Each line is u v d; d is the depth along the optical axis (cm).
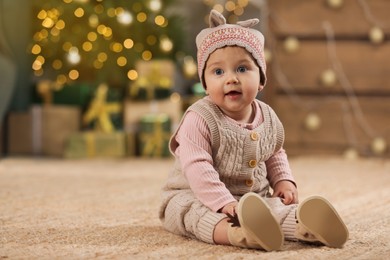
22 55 375
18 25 371
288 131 333
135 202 187
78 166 302
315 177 254
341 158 324
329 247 118
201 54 134
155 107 362
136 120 362
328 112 329
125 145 356
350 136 327
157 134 354
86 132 357
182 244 124
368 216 159
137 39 388
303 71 329
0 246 123
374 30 317
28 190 212
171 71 365
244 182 136
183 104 378
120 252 117
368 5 319
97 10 379
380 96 324
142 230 141
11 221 152
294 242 123
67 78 393
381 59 321
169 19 407
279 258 109
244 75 130
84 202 186
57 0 373
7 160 328
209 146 132
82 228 143
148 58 397
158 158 352
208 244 123
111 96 365
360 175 261
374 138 324
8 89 318
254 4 456
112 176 258
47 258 111
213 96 132
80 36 371
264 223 112
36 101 381
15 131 361
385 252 116
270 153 139
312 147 332
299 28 327
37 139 357
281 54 330
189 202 130
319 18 325
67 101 371
